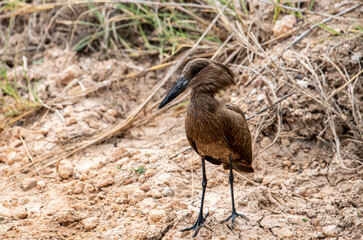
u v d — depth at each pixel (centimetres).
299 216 909
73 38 1482
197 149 933
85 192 1008
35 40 1516
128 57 1430
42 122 1248
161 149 1129
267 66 1220
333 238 856
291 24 1292
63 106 1288
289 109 1115
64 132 1198
